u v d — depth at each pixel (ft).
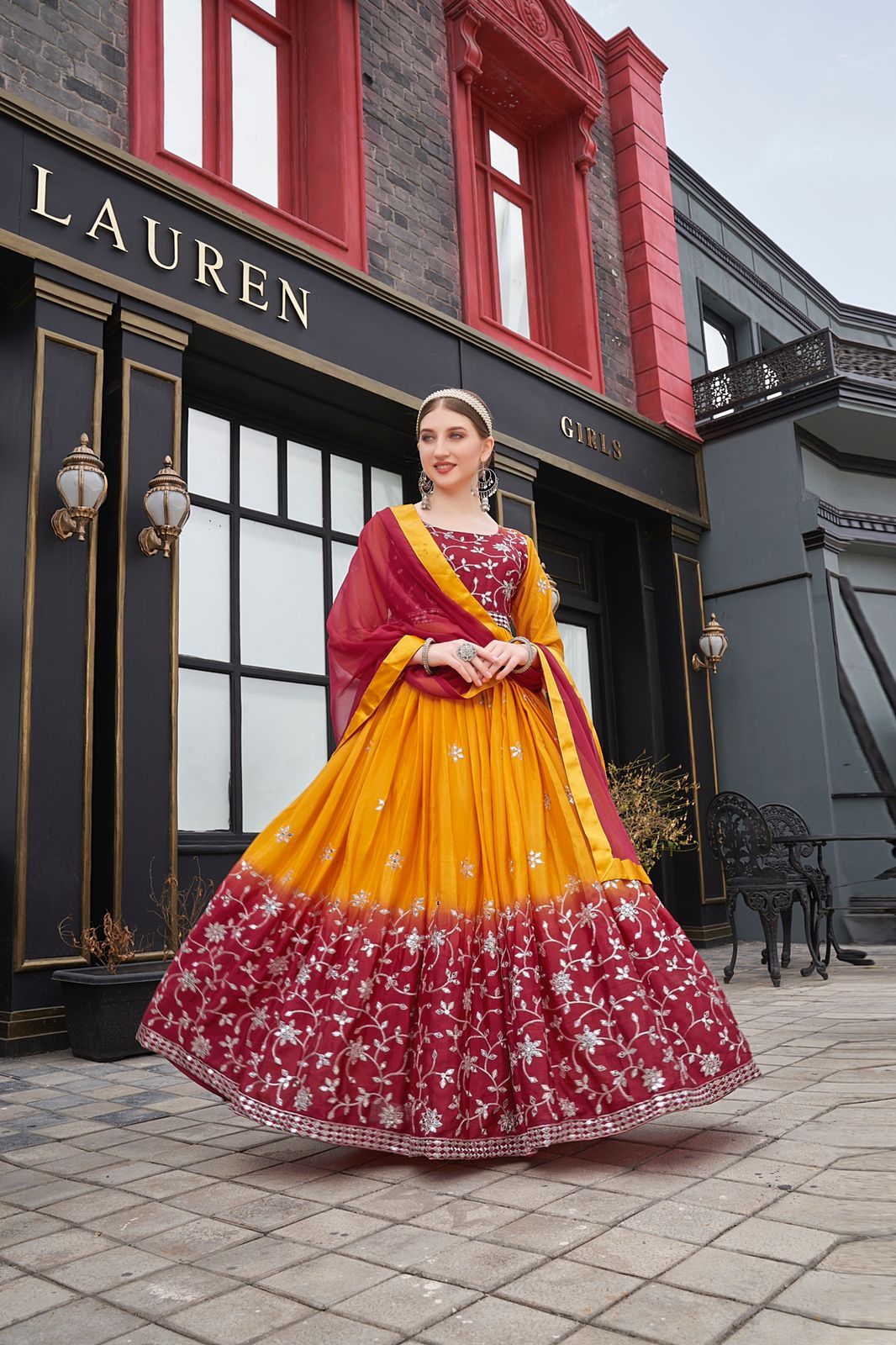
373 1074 6.20
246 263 17.69
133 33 17.03
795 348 28.91
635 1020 6.24
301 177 21.44
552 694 7.35
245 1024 6.55
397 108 22.63
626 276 30.12
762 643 28.50
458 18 24.49
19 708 13.37
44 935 13.06
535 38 26.40
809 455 29.96
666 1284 4.33
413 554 7.40
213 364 18.13
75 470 13.71
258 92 20.92
